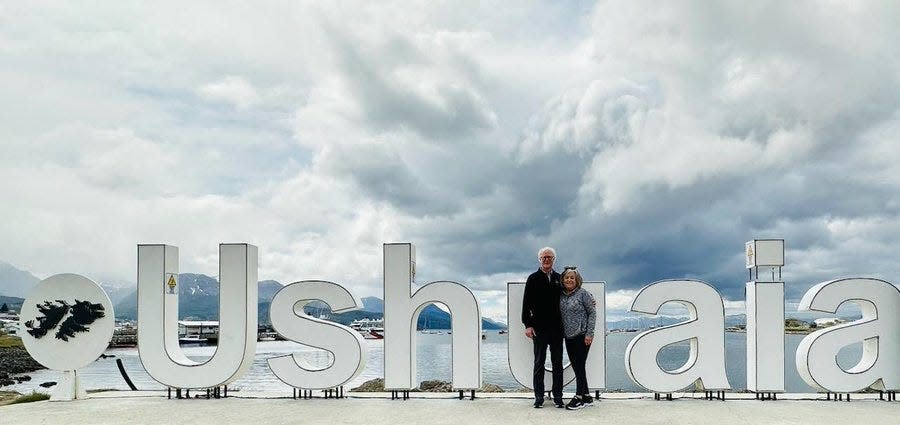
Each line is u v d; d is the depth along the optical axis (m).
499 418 8.77
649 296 10.31
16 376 35.53
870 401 10.40
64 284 10.79
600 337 10.27
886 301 10.26
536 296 9.52
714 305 10.26
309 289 10.66
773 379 10.25
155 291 10.72
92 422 8.73
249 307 10.73
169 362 10.62
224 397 10.84
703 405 9.84
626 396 10.98
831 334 10.25
